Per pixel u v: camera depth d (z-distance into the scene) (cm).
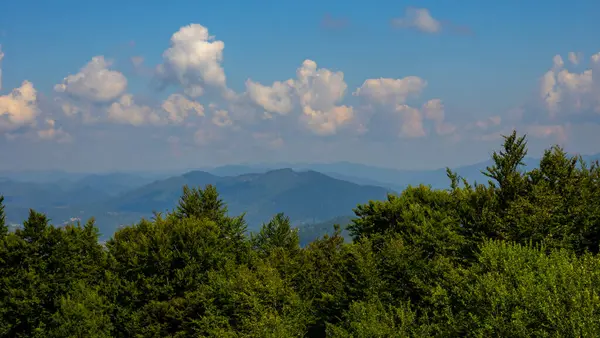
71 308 3084
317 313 3262
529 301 1619
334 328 2492
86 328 3052
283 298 3111
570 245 2514
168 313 3412
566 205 2739
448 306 2008
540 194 2736
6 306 3353
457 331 1892
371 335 2078
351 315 2456
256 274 3341
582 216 2653
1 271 3450
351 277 3056
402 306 2247
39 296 3475
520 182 2889
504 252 2100
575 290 1561
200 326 3186
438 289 2108
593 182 2895
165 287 3531
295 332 2877
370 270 2833
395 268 2858
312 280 3494
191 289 3575
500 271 2006
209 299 3319
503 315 1670
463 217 3072
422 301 2550
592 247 2684
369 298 2706
